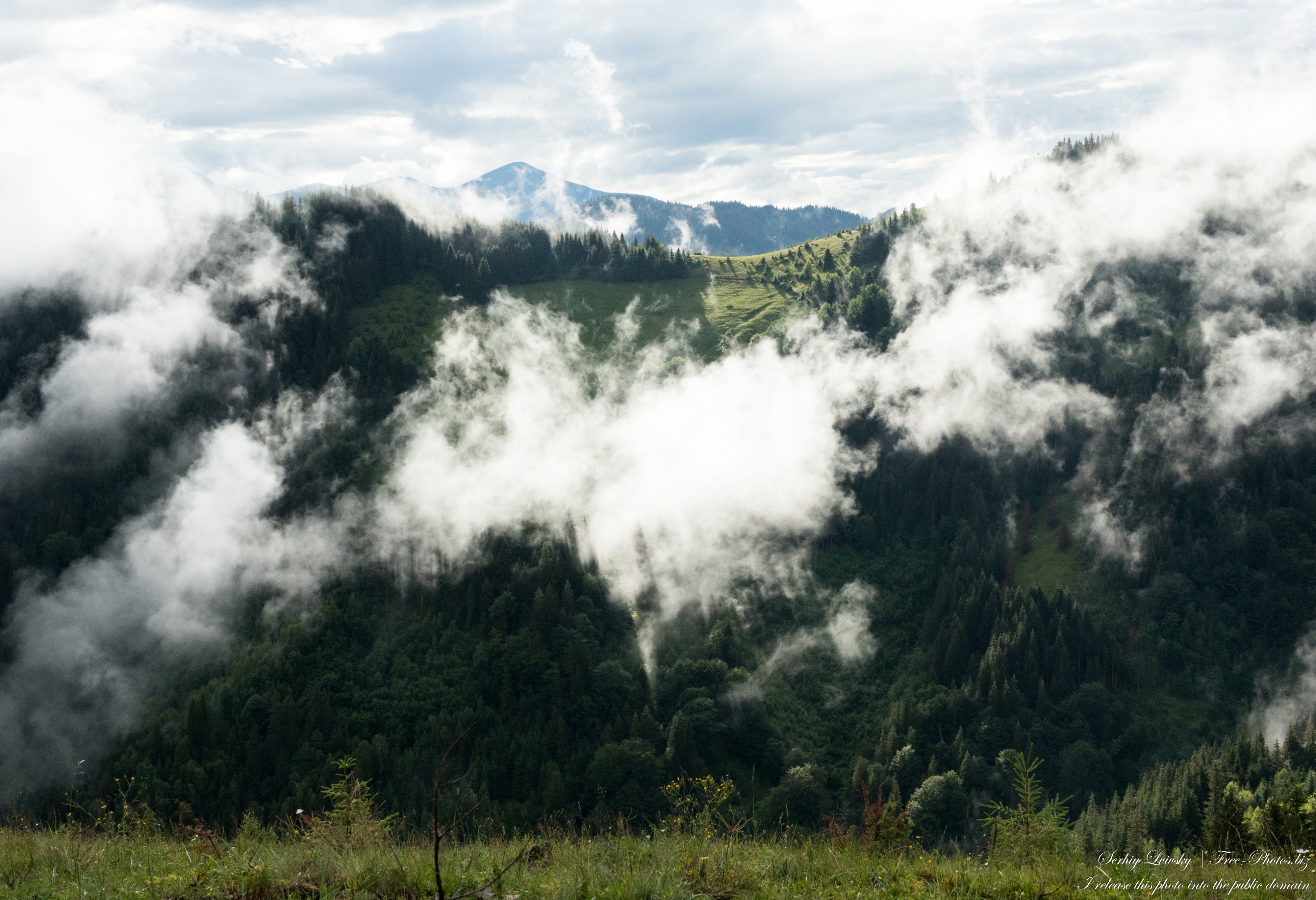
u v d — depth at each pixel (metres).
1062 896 10.37
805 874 11.05
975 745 110.19
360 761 97.62
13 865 11.19
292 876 10.13
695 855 11.29
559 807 88.44
